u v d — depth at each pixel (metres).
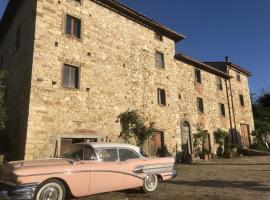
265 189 8.44
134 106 15.53
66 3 13.21
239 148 24.75
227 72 26.42
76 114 12.34
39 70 11.37
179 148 18.17
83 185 6.36
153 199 7.04
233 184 9.37
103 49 14.47
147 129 14.86
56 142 11.31
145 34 17.56
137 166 7.57
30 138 10.49
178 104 19.28
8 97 14.07
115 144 7.52
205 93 22.56
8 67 15.19
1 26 17.00
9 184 5.57
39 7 12.03
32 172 5.64
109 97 14.14
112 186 6.92
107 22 15.12
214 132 22.50
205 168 14.29
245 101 28.31
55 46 12.20
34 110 10.84
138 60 16.56
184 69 20.78
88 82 13.23
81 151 7.00
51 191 5.91
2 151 11.82
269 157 21.00
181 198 7.18
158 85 17.66
